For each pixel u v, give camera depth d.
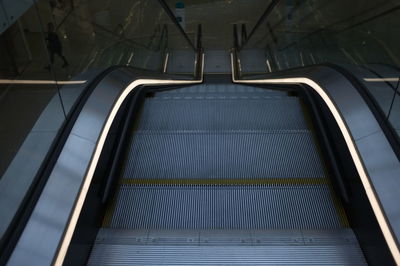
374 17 5.96
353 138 3.80
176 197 4.19
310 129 5.46
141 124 5.81
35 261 2.62
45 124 3.54
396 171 3.24
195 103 6.29
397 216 2.95
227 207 4.07
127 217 3.97
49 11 5.08
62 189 3.18
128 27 10.71
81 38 6.21
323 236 3.48
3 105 3.13
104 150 4.08
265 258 3.26
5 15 3.22
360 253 3.32
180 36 14.60
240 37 14.95
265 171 4.65
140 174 4.60
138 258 3.27
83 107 4.18
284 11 13.76
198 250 3.30
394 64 4.60
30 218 2.84
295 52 10.20
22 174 3.03
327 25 9.08
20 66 3.51
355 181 3.66
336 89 4.63
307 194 4.18
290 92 6.86
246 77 10.75
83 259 3.16
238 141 5.10
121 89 5.04
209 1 16.97
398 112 3.67
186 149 4.99
